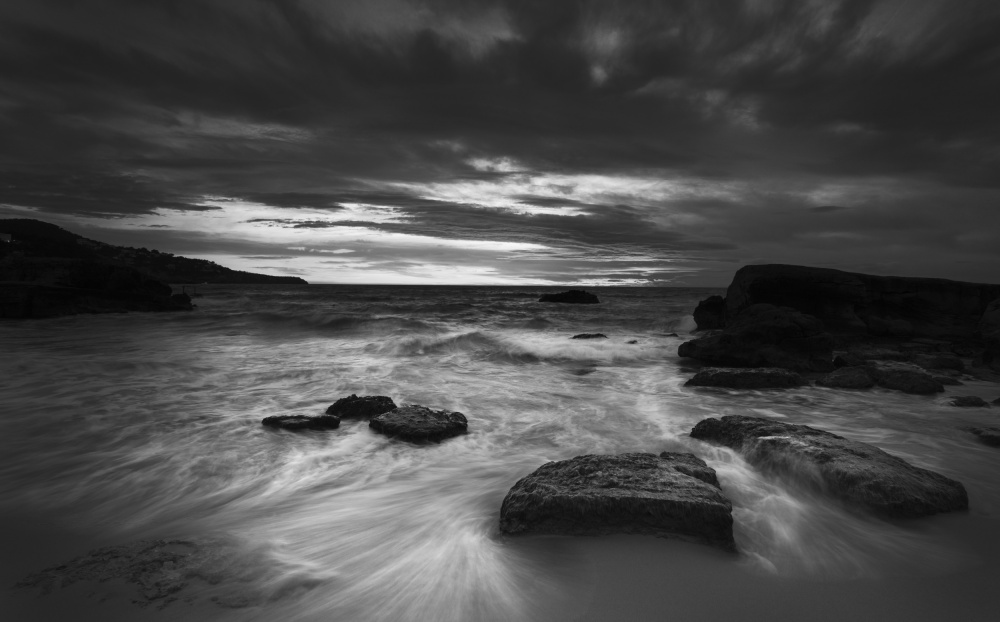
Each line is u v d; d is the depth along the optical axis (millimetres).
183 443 7020
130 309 33594
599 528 4250
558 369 14656
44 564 3906
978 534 4426
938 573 3799
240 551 4059
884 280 20422
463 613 3240
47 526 4625
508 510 4438
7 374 11984
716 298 26141
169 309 35969
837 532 4438
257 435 7422
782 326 15055
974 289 20500
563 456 6758
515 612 3252
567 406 9781
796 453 5672
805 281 19891
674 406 9828
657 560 3891
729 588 3551
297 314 27641
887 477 4953
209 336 21719
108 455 6520
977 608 3365
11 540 4332
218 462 6320
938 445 7348
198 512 4961
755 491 5305
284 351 17312
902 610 3334
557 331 26500
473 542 4238
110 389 10547
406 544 4230
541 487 4594
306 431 7656
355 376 12789
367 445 7086
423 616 3213
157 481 5730
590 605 3334
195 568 3766
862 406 9930
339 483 5742
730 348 15102
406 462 6461
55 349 17094
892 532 4457
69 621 3146
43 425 7770
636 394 11031
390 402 8781
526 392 11156
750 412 9367
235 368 13531
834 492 5062
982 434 7508
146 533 4488
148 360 14289
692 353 16000
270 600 3383
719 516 4094
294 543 4250
